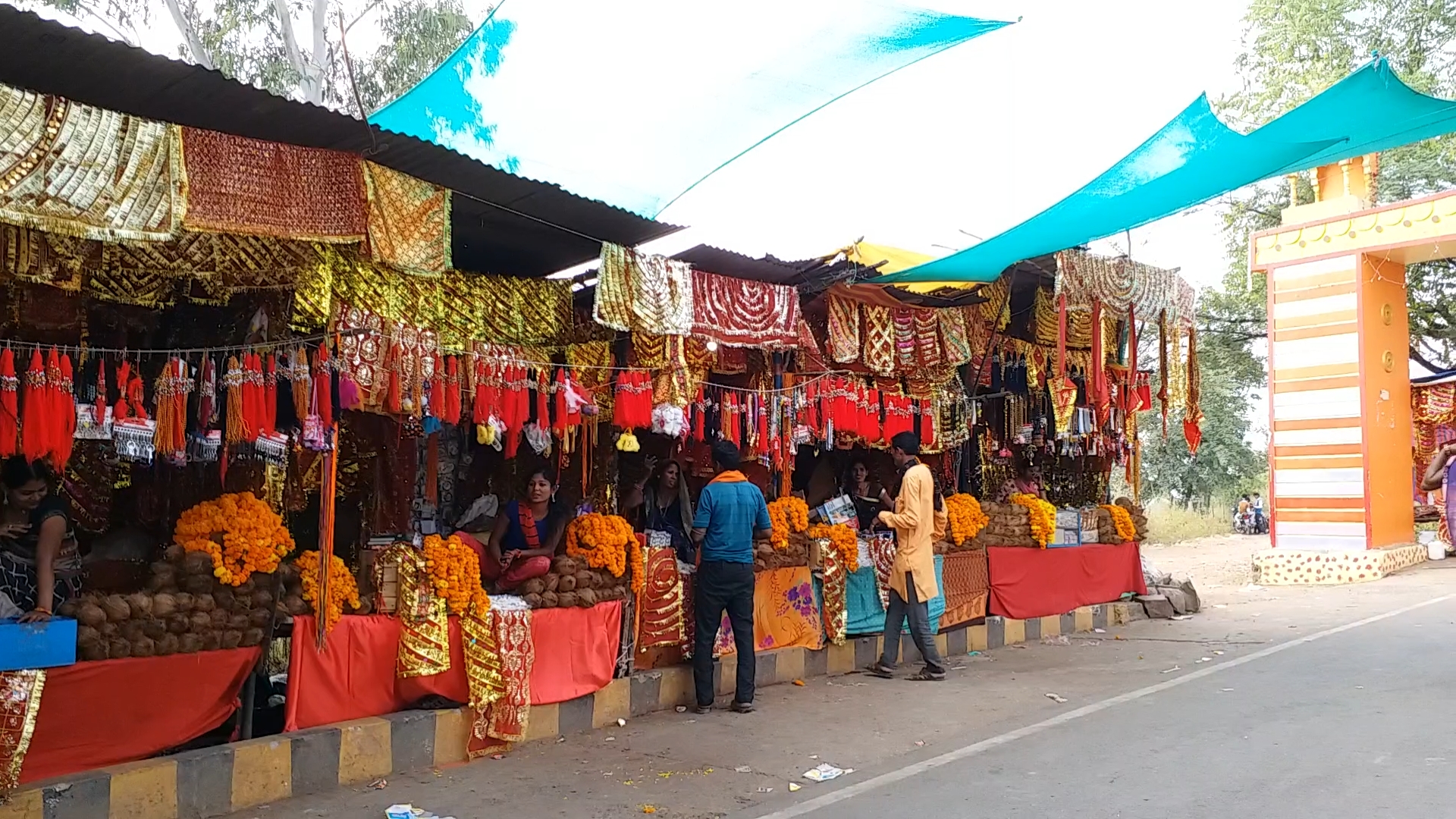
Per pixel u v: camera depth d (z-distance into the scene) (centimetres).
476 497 787
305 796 506
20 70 444
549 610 627
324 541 540
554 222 679
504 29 623
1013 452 1128
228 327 602
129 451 482
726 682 743
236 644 508
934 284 909
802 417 844
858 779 536
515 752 592
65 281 507
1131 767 537
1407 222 1459
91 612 459
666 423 716
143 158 439
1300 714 642
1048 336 1068
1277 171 814
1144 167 724
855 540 841
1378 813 451
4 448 437
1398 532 1569
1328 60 1892
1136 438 1184
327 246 563
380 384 566
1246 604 1288
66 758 450
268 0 1335
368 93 1346
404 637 568
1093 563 1102
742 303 753
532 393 679
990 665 868
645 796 510
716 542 691
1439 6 1795
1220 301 2264
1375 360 1525
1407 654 852
